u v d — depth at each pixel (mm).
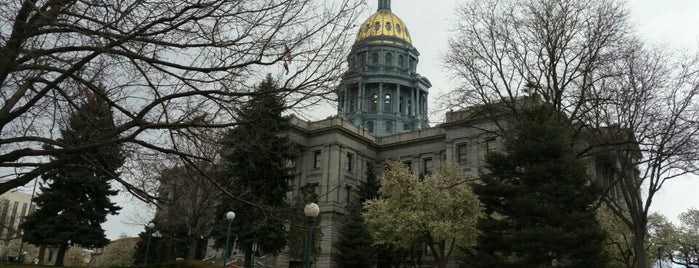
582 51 26344
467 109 29203
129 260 73562
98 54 9617
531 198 23125
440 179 39875
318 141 67812
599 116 27062
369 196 53156
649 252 43844
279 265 53625
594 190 24047
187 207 34781
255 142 11633
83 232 37969
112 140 9750
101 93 9742
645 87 26391
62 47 9406
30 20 9148
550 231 21562
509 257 25516
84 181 38125
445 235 35812
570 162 23719
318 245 49812
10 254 76375
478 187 25656
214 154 16797
